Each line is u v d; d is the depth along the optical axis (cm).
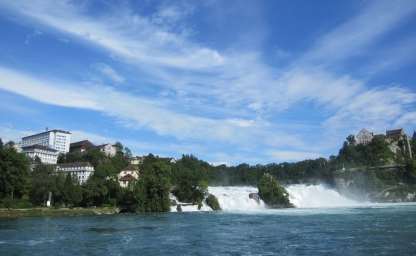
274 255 4203
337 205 15425
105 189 12231
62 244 4972
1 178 11106
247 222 7950
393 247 4481
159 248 4716
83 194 12069
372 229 6188
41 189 11688
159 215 10462
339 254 4162
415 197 18075
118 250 4569
